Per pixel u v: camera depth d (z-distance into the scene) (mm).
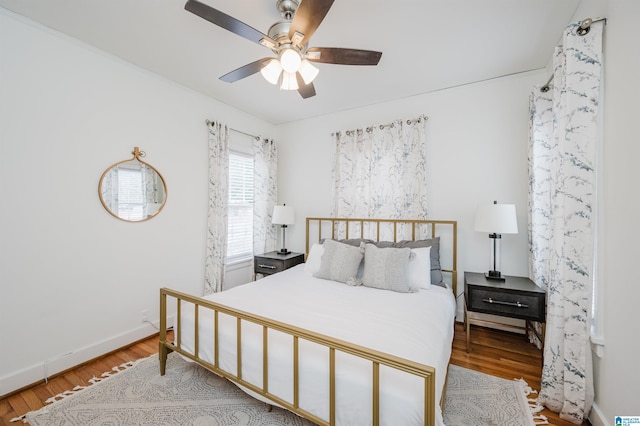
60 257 1865
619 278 1191
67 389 1689
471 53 2061
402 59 2137
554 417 1466
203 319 1602
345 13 1604
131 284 2273
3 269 1633
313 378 1171
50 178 1814
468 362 2008
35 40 1737
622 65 1181
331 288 2176
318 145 3508
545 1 1529
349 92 2756
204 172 2871
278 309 1686
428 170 2773
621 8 1188
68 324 1904
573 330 1412
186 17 1671
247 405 1513
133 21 1717
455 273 2568
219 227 2951
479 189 2566
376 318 1558
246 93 2814
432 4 1544
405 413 963
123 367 1921
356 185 3145
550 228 1681
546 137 2121
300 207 3666
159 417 1430
